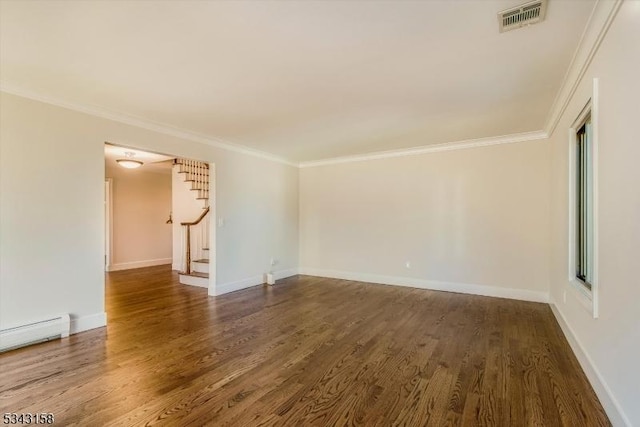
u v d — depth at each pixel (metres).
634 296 1.51
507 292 4.52
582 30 1.97
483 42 2.11
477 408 1.92
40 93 2.92
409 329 3.30
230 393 2.09
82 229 3.25
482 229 4.69
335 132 4.27
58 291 3.08
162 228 7.88
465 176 4.82
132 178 7.28
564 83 2.73
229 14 1.80
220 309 4.03
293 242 6.37
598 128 2.02
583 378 2.27
